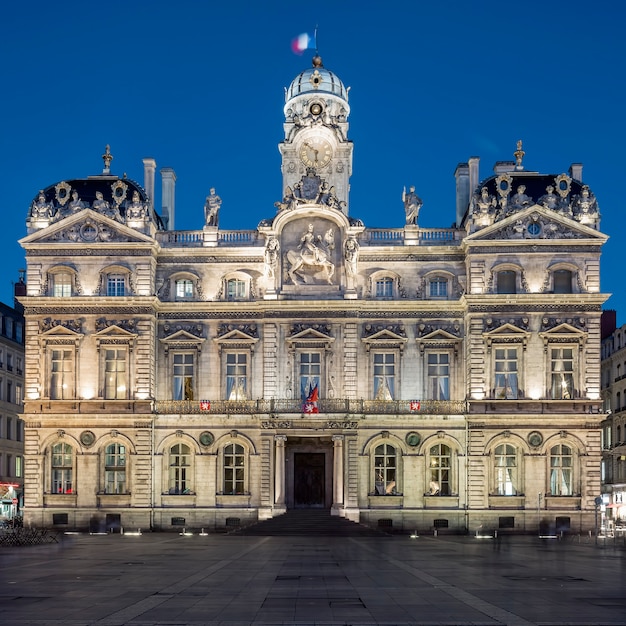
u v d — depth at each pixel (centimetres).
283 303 7338
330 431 7119
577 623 2214
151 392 7262
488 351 7156
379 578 3297
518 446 7106
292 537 6450
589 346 7119
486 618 2292
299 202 7444
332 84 8838
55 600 2620
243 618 2283
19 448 9881
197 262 7544
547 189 7344
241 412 7238
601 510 6988
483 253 7256
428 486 7212
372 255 7506
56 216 7450
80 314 7288
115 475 7250
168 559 4216
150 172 8031
